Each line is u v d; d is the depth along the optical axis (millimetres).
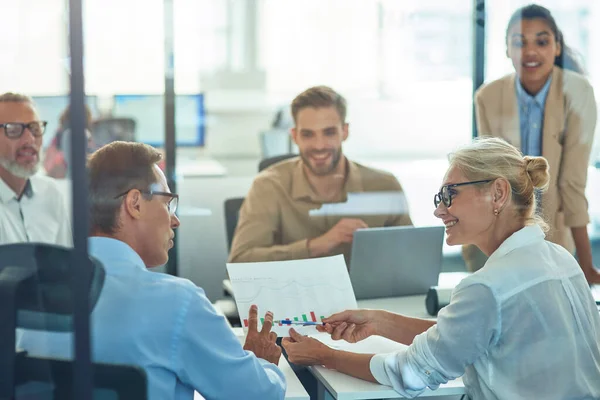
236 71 7207
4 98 2268
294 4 7480
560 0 3223
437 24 6438
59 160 2027
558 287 1592
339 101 3455
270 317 1946
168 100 6129
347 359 1786
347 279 2227
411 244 2516
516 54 3324
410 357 1660
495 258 1624
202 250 4047
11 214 1831
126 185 1460
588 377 1594
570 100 3199
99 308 1397
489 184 1646
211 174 5816
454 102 6172
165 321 1415
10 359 1416
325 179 3383
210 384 1476
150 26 6152
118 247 1452
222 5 7086
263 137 7016
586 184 3092
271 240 3326
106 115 5246
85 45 1402
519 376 1568
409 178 4203
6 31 3604
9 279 1416
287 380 1773
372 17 7375
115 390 1368
